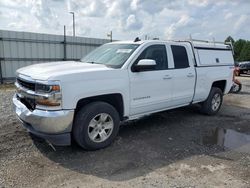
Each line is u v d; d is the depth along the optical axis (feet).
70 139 12.97
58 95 11.89
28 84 12.96
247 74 80.33
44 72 12.73
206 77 20.79
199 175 11.49
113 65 14.89
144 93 15.78
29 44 46.60
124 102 14.75
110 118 14.23
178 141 15.80
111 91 13.92
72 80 12.34
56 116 11.91
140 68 14.83
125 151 13.89
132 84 14.96
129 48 16.10
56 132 12.25
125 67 14.70
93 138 13.66
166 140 15.90
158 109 17.22
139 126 18.66
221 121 20.93
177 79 17.93
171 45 17.94
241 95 35.94
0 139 14.75
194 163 12.71
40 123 12.03
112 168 11.92
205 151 14.30
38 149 13.62
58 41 50.14
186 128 18.62
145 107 16.10
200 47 20.65
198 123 20.06
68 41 51.49
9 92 32.48
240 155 13.85
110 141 14.43
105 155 13.30
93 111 13.33
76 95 12.44
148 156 13.35
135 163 12.50
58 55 50.65
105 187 10.32
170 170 11.90
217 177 11.34
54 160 12.51
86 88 12.82
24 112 12.73
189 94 19.34
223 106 27.37
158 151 14.07
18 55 45.65
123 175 11.31
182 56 18.74
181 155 13.64
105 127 14.15
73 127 13.17
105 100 14.57
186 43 19.36
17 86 14.29
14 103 14.28
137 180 10.91
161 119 20.76
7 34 43.80
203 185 10.64
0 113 20.31
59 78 11.99
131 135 16.57
